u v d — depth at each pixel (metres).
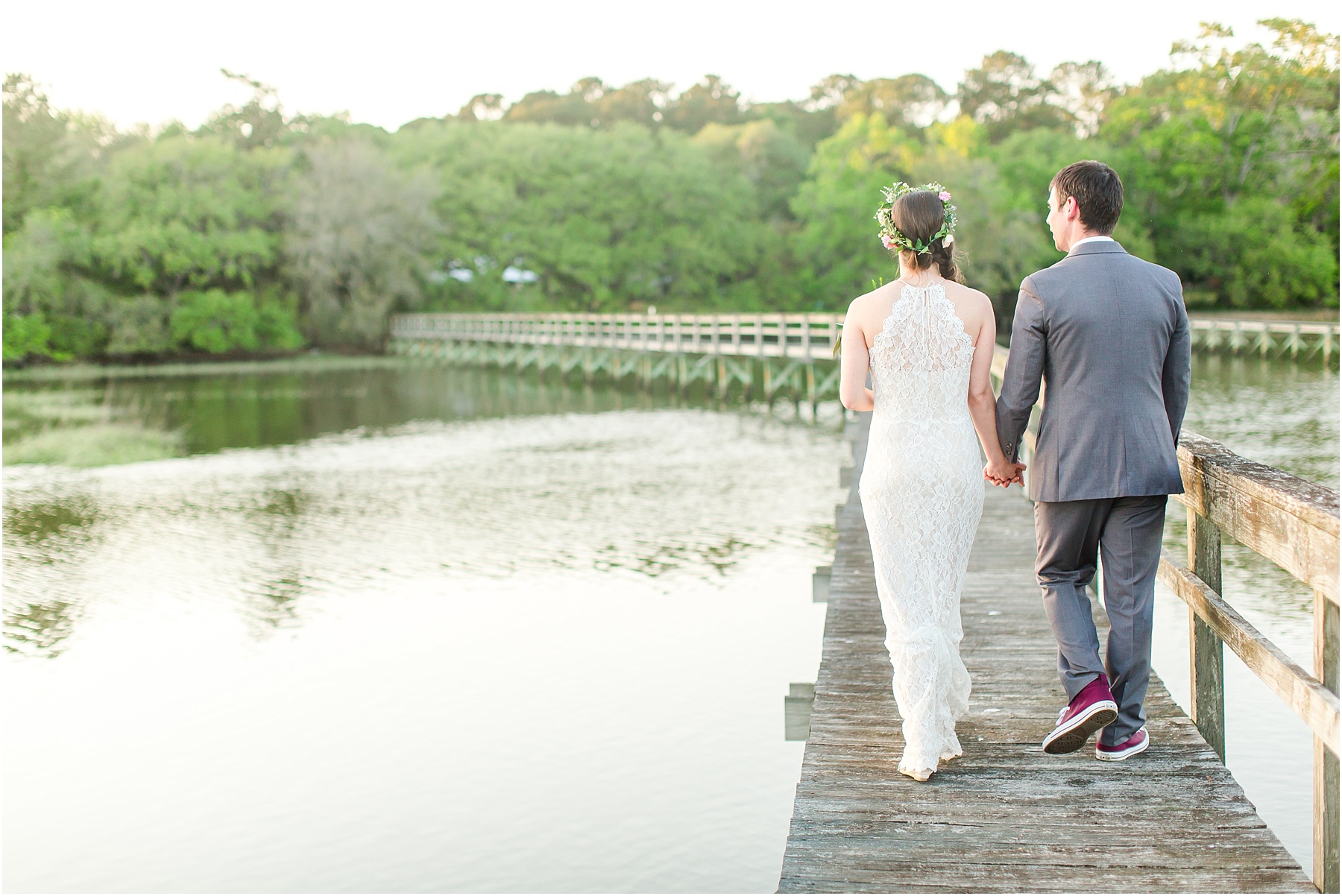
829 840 2.95
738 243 57.28
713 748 6.38
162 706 7.40
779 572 10.40
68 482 16.69
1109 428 3.01
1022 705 3.87
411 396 30.56
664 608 9.31
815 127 79.00
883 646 4.69
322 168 48.81
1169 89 51.31
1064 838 2.91
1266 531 2.73
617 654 8.10
